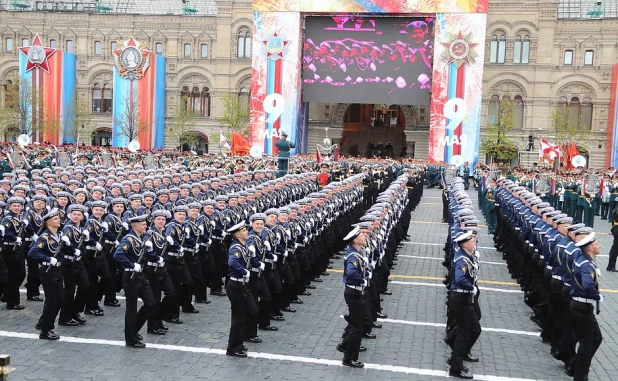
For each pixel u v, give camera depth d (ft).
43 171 84.79
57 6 260.21
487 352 47.32
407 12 191.21
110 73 244.22
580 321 40.04
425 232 103.14
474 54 189.78
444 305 59.52
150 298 46.14
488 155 225.76
